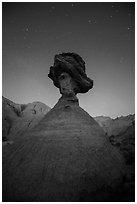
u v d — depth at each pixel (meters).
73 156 17.61
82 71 24.59
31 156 18.64
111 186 16.11
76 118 21.41
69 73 24.12
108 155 19.02
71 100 23.30
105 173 16.94
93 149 18.61
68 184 15.58
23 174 17.16
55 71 24.64
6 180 17.44
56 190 15.32
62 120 21.14
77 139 19.09
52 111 23.27
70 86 23.75
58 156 17.73
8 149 22.34
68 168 16.66
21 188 16.17
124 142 23.19
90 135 20.03
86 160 17.39
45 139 19.64
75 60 24.48
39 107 46.88
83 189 15.37
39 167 17.22
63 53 24.64
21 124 39.97
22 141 21.66
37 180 16.31
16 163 18.78
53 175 16.30
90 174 16.38
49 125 21.09
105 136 21.97
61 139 19.16
